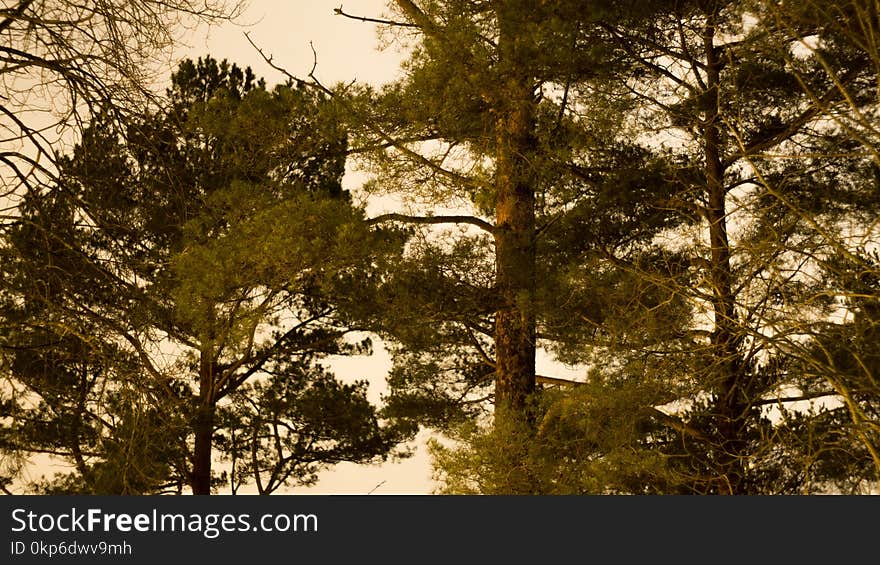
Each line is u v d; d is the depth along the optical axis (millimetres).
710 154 12531
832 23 8664
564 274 12125
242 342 12227
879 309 9273
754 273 9875
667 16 12492
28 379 10094
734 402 11633
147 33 9719
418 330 13414
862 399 10047
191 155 13375
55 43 9461
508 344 13680
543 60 11875
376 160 13141
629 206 12547
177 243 12688
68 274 9891
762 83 12055
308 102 13125
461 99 12312
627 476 11633
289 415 19484
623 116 12398
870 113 9828
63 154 9922
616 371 11227
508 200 13547
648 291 11641
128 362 10086
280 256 11305
